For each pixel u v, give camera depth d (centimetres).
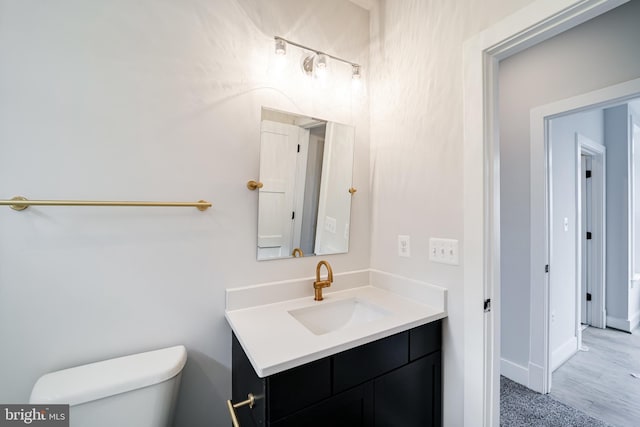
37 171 93
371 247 173
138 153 108
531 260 194
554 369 215
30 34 92
